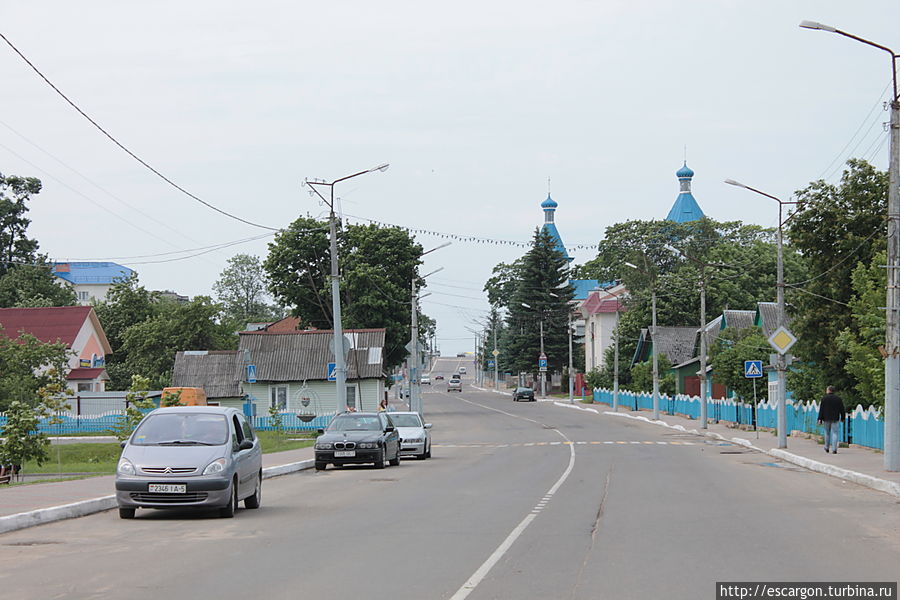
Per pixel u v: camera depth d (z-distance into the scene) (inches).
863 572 388.5
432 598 337.7
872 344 1177.4
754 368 1487.5
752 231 4015.8
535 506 644.1
